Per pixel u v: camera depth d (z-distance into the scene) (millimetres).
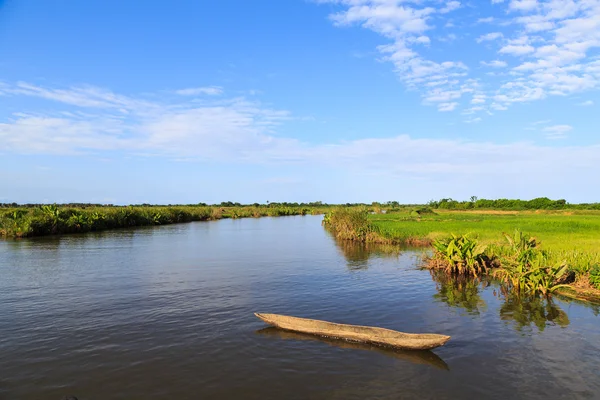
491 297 15773
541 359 9844
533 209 101625
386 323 12688
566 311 13805
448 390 8320
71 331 11906
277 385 8539
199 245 34469
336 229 45562
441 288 17375
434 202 122250
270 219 92250
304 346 10672
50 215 45094
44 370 9273
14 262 24562
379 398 7992
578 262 18234
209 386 8500
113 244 34938
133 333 11727
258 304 14875
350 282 18703
